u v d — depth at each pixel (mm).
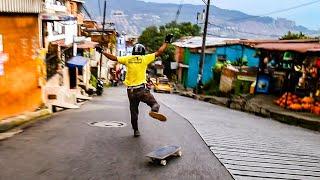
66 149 5484
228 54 33688
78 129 7199
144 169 4723
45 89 10367
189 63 41344
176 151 5336
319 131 12062
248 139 7555
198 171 4793
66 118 8789
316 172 5258
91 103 15922
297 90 17781
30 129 6977
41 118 8633
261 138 7938
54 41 21172
